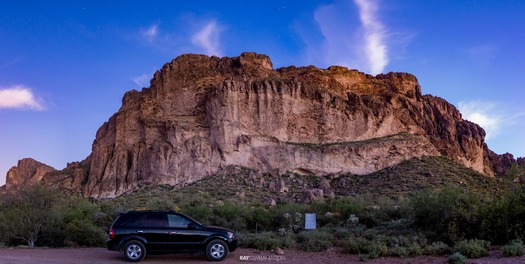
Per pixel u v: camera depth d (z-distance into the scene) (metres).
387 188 64.69
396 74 99.31
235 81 81.12
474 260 16.41
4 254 19.69
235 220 31.64
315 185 70.62
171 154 76.94
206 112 81.69
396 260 17.55
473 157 89.25
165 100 86.12
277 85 82.94
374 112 86.38
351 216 28.83
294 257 18.98
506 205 20.09
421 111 91.50
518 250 16.75
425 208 23.17
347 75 96.31
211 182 69.75
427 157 78.94
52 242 24.42
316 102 84.12
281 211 32.81
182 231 17.52
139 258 17.20
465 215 21.08
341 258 18.59
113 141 88.31
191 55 94.31
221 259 17.59
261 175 73.19
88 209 34.66
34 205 26.58
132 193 72.44
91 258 18.33
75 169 93.62
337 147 76.94
